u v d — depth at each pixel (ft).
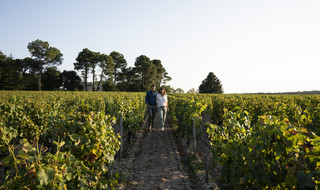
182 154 20.59
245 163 7.88
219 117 31.91
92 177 8.02
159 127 35.86
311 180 5.01
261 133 7.23
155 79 241.55
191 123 21.68
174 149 22.09
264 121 8.02
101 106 27.35
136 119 25.89
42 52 189.06
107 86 214.07
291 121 17.60
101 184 8.18
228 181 8.91
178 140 26.81
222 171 9.23
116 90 213.87
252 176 7.25
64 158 6.77
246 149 7.48
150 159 19.10
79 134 9.77
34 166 5.45
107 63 212.23
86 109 23.38
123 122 23.06
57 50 196.54
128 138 23.50
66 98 44.70
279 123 7.02
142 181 14.30
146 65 218.18
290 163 6.08
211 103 37.76
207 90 244.42
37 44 184.75
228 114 11.27
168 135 29.35
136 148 22.09
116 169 15.65
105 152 10.44
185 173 15.71
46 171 5.35
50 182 5.36
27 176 5.48
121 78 240.12
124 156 19.20
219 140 10.81
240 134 9.55
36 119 18.01
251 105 28.22
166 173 15.78
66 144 9.23
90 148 9.36
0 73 165.99
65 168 6.32
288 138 6.33
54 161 6.18
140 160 18.81
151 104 28.32
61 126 10.29
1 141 12.17
